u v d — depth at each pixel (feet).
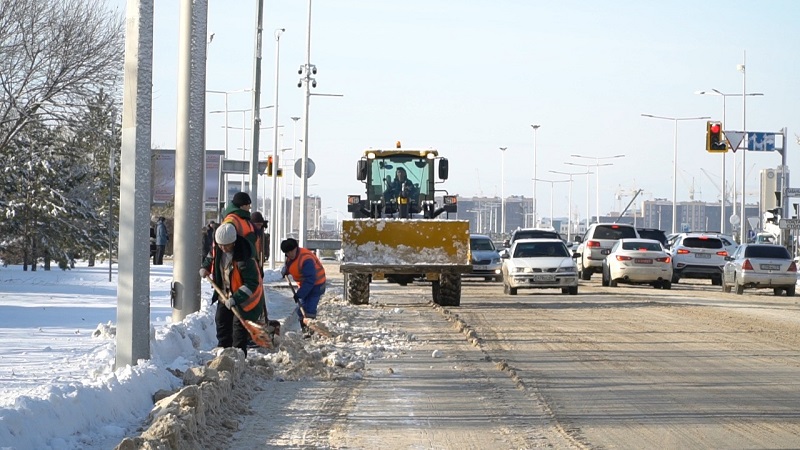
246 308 53.83
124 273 48.24
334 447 36.37
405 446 36.65
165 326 61.62
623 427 40.68
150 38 48.37
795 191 233.55
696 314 99.81
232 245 53.88
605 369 58.23
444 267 105.91
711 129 189.06
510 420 42.01
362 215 122.21
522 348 68.95
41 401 34.47
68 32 119.03
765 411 44.57
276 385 51.65
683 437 38.75
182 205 69.00
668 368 58.80
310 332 72.74
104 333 62.08
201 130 69.62
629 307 108.99
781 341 74.02
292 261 72.64
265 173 175.01
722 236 196.24
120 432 36.70
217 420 39.78
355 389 50.42
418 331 80.28
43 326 69.05
